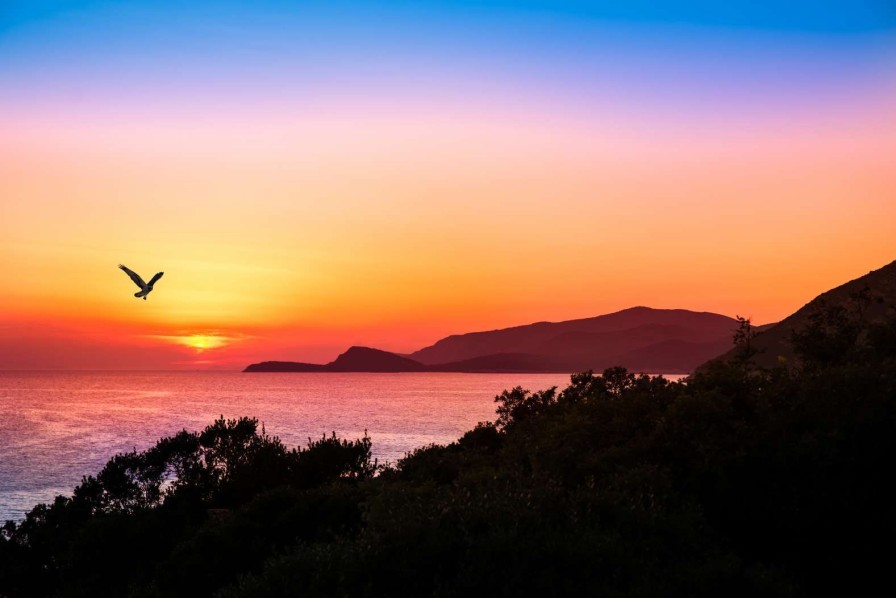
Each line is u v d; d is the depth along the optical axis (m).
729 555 15.68
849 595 17.06
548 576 14.70
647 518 17.23
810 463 20.03
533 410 43.75
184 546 25.48
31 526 42.88
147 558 33.91
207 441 49.22
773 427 21.75
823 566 17.53
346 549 16.55
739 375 25.12
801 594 15.74
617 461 21.67
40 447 144.50
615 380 40.03
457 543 15.92
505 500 17.53
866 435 20.31
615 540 15.88
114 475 46.72
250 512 26.94
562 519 17.16
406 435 164.25
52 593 34.84
